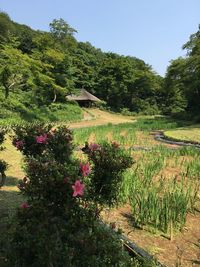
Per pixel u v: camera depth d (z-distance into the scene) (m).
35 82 48.16
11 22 80.75
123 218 7.60
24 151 6.86
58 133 6.50
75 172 4.30
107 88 77.94
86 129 28.20
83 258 4.20
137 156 15.39
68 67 60.28
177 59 60.28
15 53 42.25
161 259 6.00
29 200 4.46
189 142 24.14
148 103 83.25
